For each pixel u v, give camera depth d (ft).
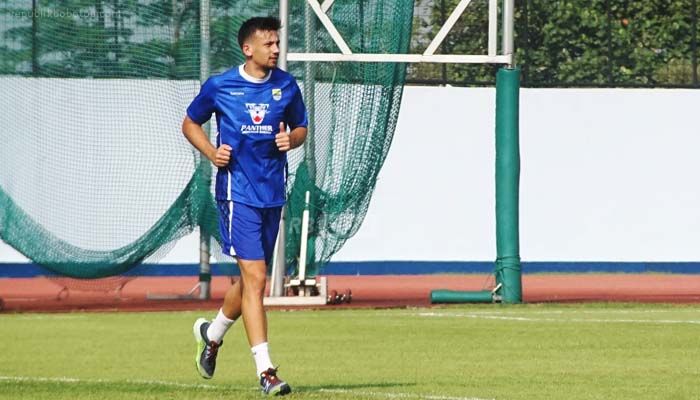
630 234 235.81
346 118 167.53
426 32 224.94
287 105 72.64
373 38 169.58
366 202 168.76
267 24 72.02
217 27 177.99
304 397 70.44
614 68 235.81
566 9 234.99
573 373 87.81
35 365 95.81
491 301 166.20
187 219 169.89
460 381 82.74
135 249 168.86
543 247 234.79
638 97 235.81
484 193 233.35
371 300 178.81
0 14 190.19
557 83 234.79
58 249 168.25
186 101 187.62
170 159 193.47
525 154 234.79
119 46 187.83
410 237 233.14
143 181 194.18
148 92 192.95
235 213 71.77
